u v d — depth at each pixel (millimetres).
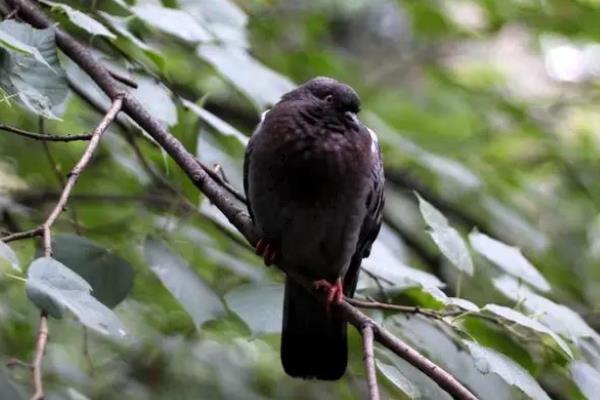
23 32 6355
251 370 10820
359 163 7184
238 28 9086
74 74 8430
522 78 15742
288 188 7055
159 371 10273
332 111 7258
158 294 9711
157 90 7535
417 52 14930
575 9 12016
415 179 12820
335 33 14953
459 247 6934
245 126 12320
